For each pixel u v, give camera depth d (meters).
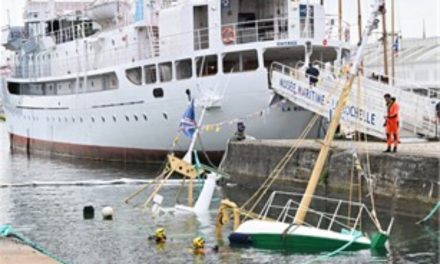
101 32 59.12
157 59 48.75
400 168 29.27
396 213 29.27
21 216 31.27
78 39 60.12
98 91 55.56
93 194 38.53
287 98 43.91
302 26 48.47
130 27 52.75
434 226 26.75
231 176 40.44
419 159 28.39
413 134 39.84
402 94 41.59
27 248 19.69
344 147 33.31
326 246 23.30
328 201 32.56
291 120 45.28
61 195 38.44
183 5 47.31
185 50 46.97
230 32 46.28
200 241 23.88
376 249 23.06
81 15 65.81
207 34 46.62
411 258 22.02
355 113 38.62
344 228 25.48
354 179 31.48
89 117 57.09
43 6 69.88
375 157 30.59
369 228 26.45
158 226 28.17
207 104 45.72
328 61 49.72
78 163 58.75
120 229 27.73
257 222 24.48
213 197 35.38
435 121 39.41
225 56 46.25
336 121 24.23
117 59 54.16
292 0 48.19
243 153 39.56
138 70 51.09
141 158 52.22
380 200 30.09
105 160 56.09
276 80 44.47
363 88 40.06
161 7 51.88
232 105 45.69
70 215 31.33
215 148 46.91
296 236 23.56
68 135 61.53
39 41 67.56
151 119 49.88
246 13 49.06
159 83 48.72
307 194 24.23
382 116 37.31
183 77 47.75
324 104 39.38
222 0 46.97
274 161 36.94
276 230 23.84
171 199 35.41
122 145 53.50
